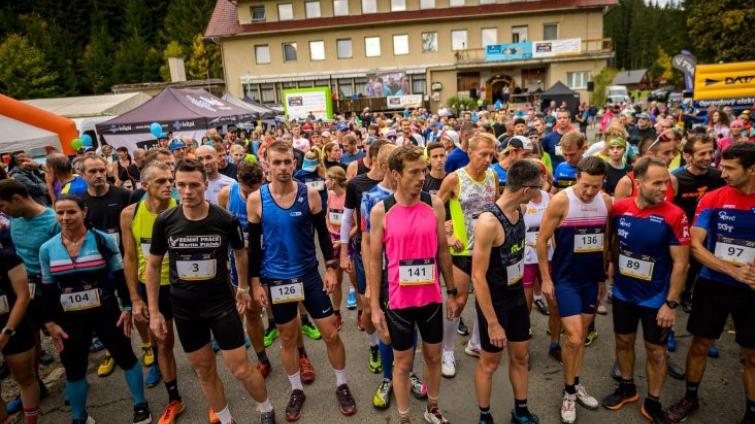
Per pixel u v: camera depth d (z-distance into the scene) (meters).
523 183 2.62
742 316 2.88
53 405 3.68
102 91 50.53
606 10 31.66
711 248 3.01
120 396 3.75
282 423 3.25
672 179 3.92
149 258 2.95
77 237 3.07
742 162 2.72
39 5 56.00
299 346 3.79
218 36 34.38
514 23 32.69
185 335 2.89
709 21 33.69
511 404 3.34
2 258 2.90
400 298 2.74
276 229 3.11
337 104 31.23
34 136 10.09
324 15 34.38
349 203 3.72
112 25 59.03
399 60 34.06
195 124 11.70
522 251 2.81
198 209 2.83
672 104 24.39
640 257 2.94
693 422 3.03
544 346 4.12
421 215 2.72
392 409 3.34
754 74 11.50
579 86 31.95
